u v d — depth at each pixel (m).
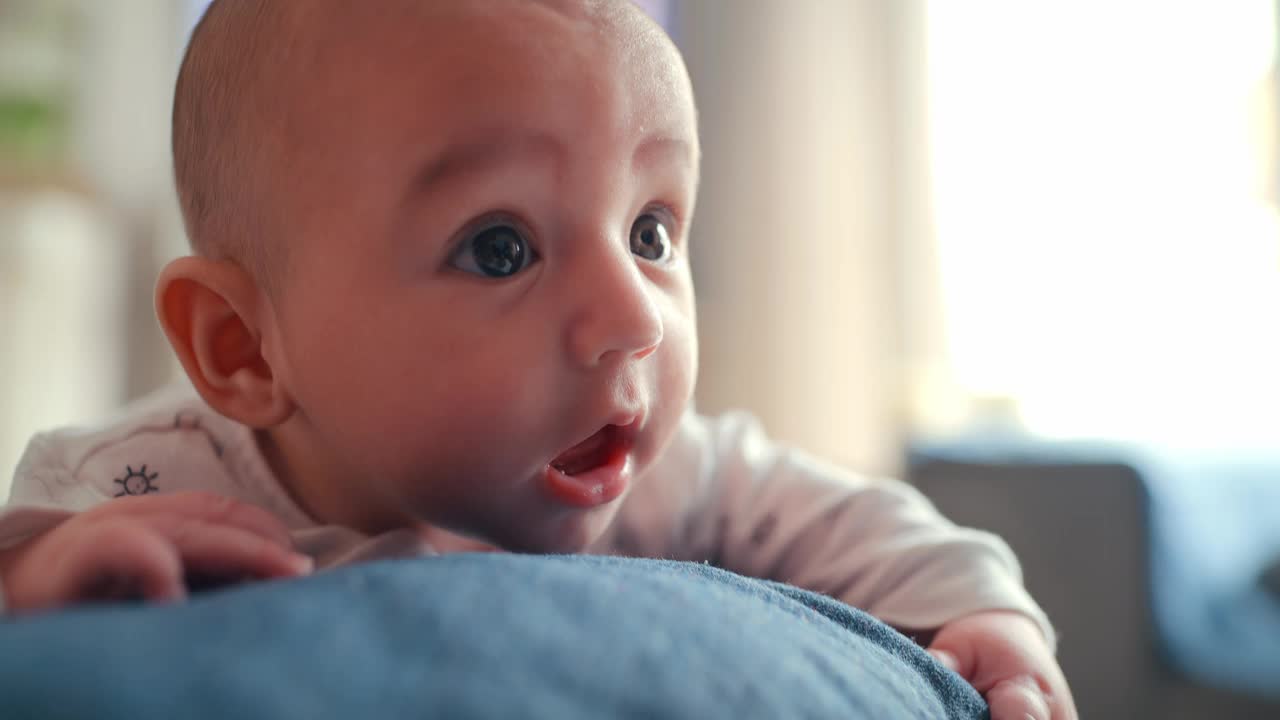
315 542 0.58
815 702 0.31
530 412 0.49
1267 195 2.72
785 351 2.80
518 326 0.49
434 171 0.49
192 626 0.27
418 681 0.26
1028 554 1.48
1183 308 2.74
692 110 0.56
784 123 2.82
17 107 2.62
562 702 0.27
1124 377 2.75
